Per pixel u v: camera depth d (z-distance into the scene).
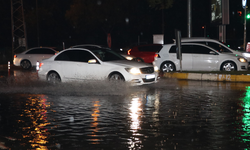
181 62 19.19
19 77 18.44
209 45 20.14
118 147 5.96
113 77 13.54
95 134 6.85
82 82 14.01
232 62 18.64
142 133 6.89
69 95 11.95
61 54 14.72
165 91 13.02
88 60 14.00
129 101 10.73
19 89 13.43
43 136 6.75
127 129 7.23
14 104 10.36
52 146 6.08
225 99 11.02
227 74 16.58
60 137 6.66
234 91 12.88
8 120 8.21
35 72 23.41
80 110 9.34
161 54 19.73
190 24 23.50
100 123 7.79
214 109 9.38
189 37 22.08
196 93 12.45
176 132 6.96
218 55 18.81
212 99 11.05
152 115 8.65
